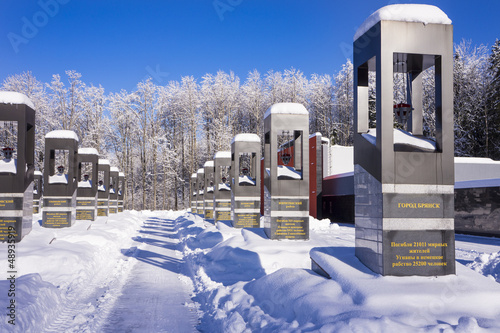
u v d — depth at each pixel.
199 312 7.70
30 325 6.14
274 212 14.69
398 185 7.18
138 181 69.25
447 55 7.48
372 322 4.90
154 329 6.59
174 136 64.25
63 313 7.55
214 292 8.56
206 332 6.43
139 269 12.87
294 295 6.70
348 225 27.42
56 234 17.05
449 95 7.46
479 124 42.22
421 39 7.43
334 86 60.47
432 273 7.11
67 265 11.27
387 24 7.37
